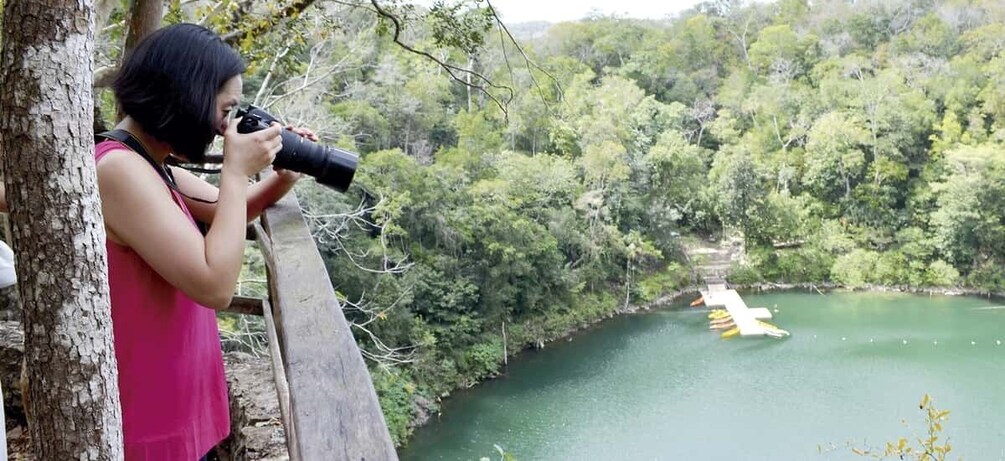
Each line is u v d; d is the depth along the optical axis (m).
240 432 1.83
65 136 0.64
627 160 28.31
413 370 16.30
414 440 14.84
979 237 27.30
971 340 20.62
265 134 0.99
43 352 0.66
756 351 20.08
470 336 18.61
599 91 32.44
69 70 0.64
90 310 0.67
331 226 13.14
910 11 40.28
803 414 15.91
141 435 0.96
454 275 18.97
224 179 0.96
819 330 22.08
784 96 34.81
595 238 25.12
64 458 0.68
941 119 32.78
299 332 0.87
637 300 25.27
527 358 19.80
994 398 16.31
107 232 0.93
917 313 23.92
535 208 23.80
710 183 30.92
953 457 13.96
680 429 15.32
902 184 30.83
